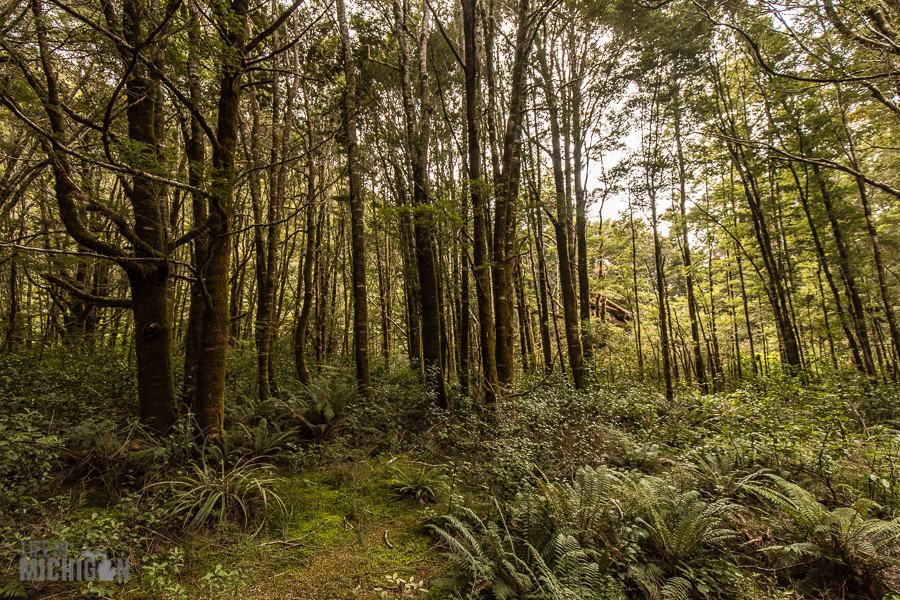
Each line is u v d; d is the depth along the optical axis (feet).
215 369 15.52
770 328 50.21
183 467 13.23
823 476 14.12
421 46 26.43
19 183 18.61
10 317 28.48
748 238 42.11
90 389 17.70
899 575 10.37
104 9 13.03
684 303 58.80
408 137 24.97
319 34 26.25
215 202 14.55
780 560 11.20
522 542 10.97
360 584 10.04
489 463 15.62
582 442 17.52
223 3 12.53
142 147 11.67
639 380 37.60
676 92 30.50
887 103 13.80
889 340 42.29
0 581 8.55
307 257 27.81
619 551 10.69
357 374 22.84
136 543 10.02
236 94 15.76
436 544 11.87
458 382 27.71
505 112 31.65
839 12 14.07
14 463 10.76
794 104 30.12
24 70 11.78
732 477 14.40
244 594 9.41
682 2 26.45
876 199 37.68
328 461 16.94
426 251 24.80
